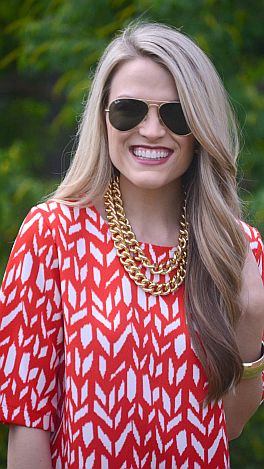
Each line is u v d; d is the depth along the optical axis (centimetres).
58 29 739
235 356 300
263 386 332
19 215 704
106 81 306
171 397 294
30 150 838
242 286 310
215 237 307
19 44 831
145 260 305
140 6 709
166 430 293
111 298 296
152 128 300
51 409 299
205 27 711
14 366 297
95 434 289
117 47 307
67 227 303
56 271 300
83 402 290
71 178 311
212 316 301
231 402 319
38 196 706
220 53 719
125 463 290
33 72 797
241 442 693
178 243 312
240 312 307
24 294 298
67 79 740
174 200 317
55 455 301
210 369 296
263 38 770
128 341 292
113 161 306
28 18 780
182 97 299
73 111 735
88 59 730
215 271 304
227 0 735
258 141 717
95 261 301
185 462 295
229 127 313
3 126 868
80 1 738
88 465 289
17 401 296
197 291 303
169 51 300
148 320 296
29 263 299
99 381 290
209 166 311
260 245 329
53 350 298
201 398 297
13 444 299
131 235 307
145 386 292
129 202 313
